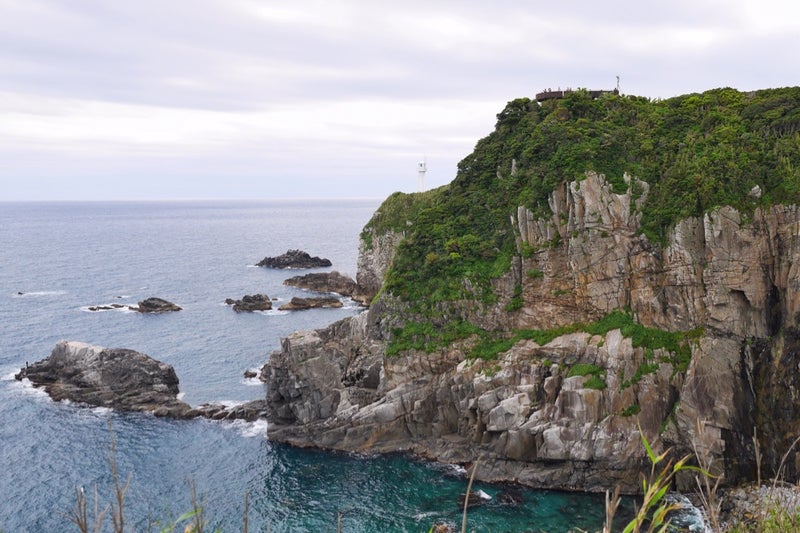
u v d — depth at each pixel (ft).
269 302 521.65
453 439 244.42
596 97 327.88
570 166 253.65
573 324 243.81
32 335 419.13
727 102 281.74
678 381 220.64
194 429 270.26
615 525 190.60
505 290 259.39
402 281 281.33
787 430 214.90
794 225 218.18
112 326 447.83
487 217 286.87
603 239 241.35
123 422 277.03
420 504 206.28
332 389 266.98
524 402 230.68
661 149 261.24
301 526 194.70
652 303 232.73
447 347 256.52
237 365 359.25
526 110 313.32
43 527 194.08
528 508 202.59
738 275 222.28
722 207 224.33
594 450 215.51
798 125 247.70
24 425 271.90
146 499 210.79
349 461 241.35
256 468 235.20
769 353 220.64
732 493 200.03
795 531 69.82
